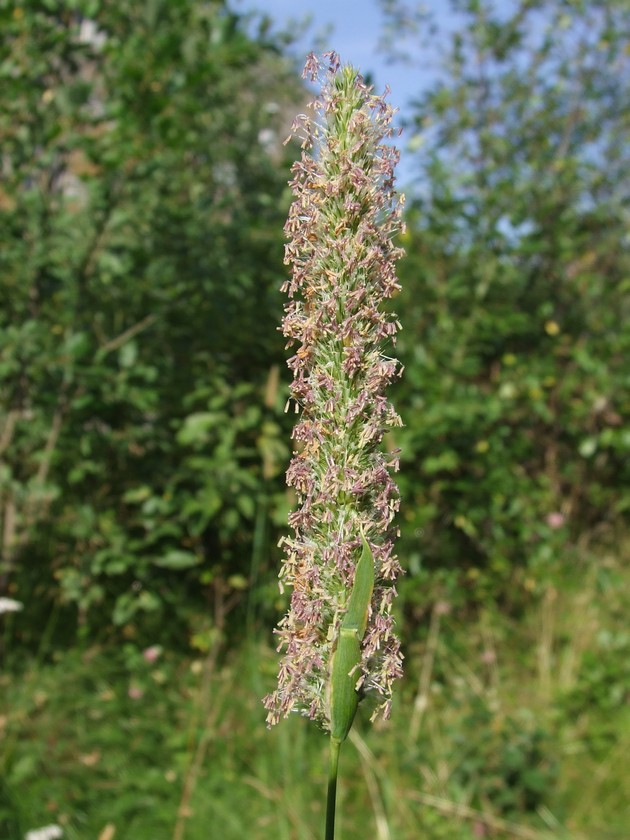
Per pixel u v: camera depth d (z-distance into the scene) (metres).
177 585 5.02
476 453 5.83
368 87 1.37
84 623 4.84
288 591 4.80
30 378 4.71
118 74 4.53
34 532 4.86
